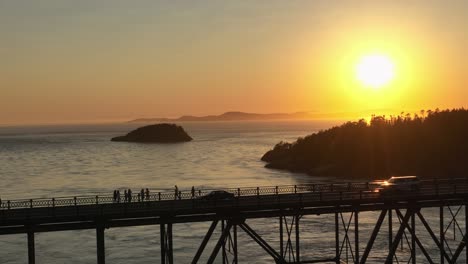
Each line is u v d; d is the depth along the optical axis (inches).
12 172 7416.3
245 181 6210.6
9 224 1793.8
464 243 2192.4
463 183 2564.0
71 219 1831.9
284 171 7436.0
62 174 7121.1
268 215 2016.5
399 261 2647.6
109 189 5516.7
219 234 3292.3
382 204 2138.3
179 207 1959.9
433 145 7357.3
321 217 3634.4
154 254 2923.2
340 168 7135.8
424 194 2192.4
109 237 3294.8
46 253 2987.2
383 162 7219.5
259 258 2783.0
